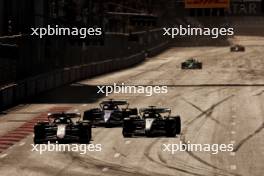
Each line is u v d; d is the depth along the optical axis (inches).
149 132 3609.7
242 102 5625.0
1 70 5265.8
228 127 4183.1
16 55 5403.5
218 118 4618.6
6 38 5674.2
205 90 6697.8
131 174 2726.4
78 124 3535.9
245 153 3260.3
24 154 3248.0
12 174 2760.8
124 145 3449.8
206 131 3996.1
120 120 4062.5
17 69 5959.6
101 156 3159.5
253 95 6190.9
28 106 5369.1
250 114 4847.4
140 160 3053.6
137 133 3656.5
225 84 7445.9
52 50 7327.8
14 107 5310.0
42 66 6870.1
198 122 4404.5
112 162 3009.4
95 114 4109.3
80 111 5014.8
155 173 2746.1
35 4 7071.9
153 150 3314.5
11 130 4072.3
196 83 7613.2
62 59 7677.2
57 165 2950.3
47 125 3533.5
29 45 6451.8
